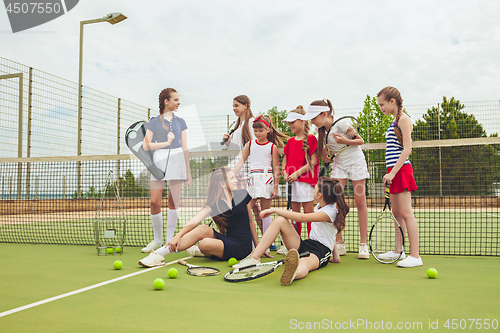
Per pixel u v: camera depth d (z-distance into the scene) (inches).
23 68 332.8
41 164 322.3
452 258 131.6
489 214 334.3
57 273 107.5
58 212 378.6
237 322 62.6
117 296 80.7
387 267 114.2
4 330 59.5
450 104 390.6
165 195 157.3
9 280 98.1
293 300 76.0
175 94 104.5
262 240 108.4
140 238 209.0
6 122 328.5
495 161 346.3
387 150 125.9
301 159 138.6
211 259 130.7
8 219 331.9
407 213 118.4
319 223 113.7
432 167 366.3
